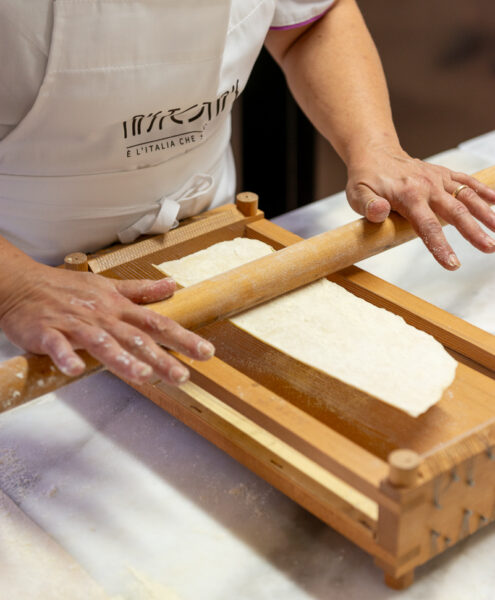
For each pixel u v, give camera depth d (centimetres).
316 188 259
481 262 130
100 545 83
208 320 96
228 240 122
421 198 110
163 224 117
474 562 82
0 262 88
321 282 107
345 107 125
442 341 101
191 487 91
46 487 91
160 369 79
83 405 103
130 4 96
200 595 78
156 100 106
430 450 80
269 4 114
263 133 242
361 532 77
